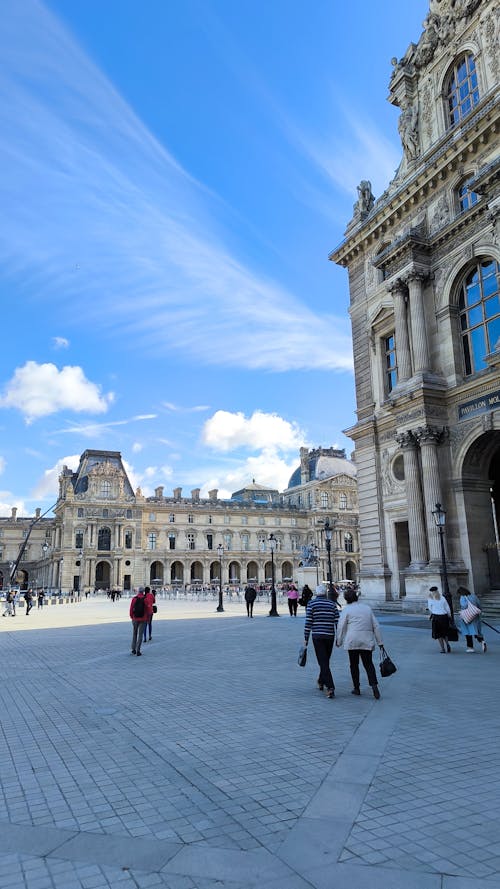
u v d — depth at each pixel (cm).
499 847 575
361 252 4038
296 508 15825
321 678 1321
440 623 1877
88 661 1878
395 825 623
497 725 1012
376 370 3794
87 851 579
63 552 13462
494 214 2711
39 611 5650
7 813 673
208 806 684
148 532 14625
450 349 3155
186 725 1048
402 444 3234
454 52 3381
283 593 8369
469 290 3164
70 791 739
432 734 963
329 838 595
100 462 14738
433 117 3538
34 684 1480
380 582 3516
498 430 2895
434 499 3008
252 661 1822
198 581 14588
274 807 677
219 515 15200
